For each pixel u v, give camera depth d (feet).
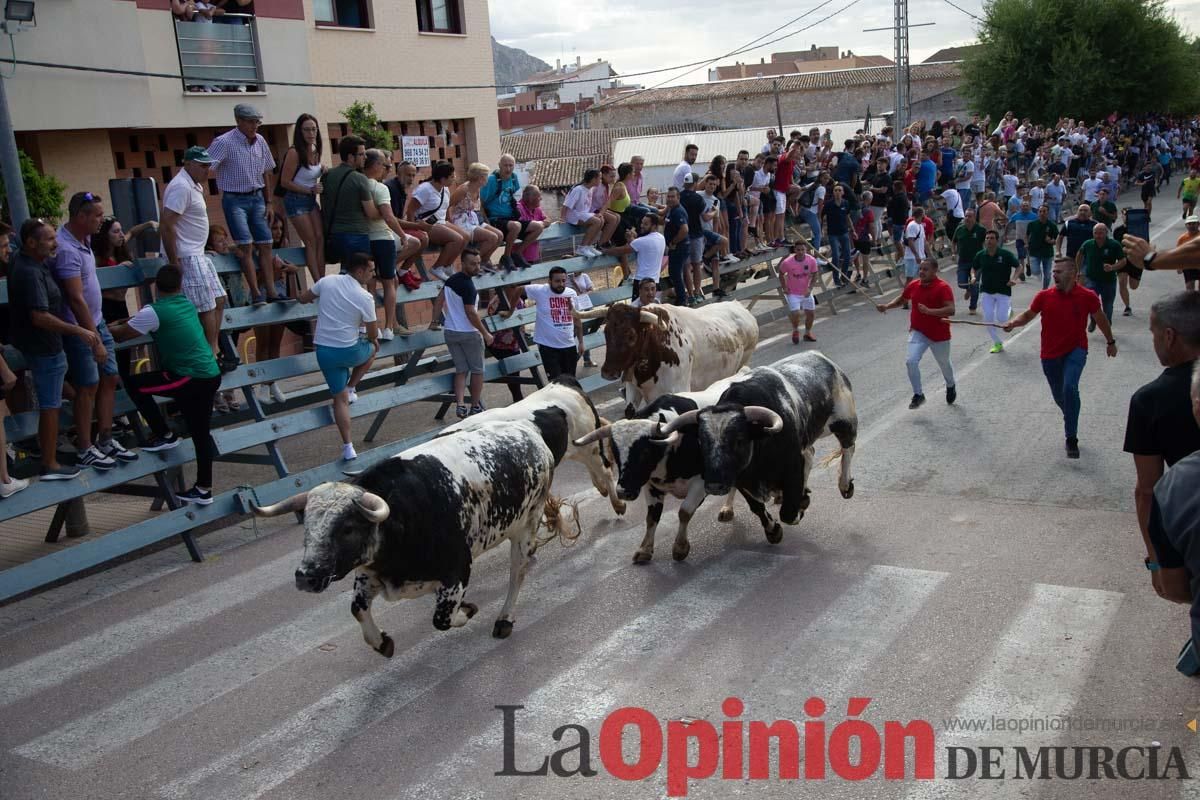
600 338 46.52
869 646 20.90
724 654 20.98
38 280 25.46
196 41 53.93
